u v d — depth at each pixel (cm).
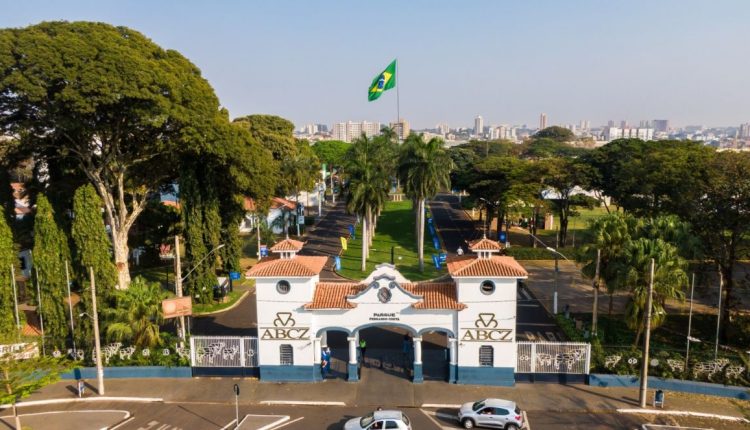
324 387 3447
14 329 3628
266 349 3534
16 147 4966
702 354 3488
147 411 3194
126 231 5253
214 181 5128
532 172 7450
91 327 3844
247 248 7819
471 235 8575
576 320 4447
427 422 3003
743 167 4250
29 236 5603
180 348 3684
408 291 3409
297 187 8975
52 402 3309
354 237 8588
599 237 3897
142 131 4794
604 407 3133
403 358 3856
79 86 3981
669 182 5072
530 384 3444
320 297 3512
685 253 3838
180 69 4841
